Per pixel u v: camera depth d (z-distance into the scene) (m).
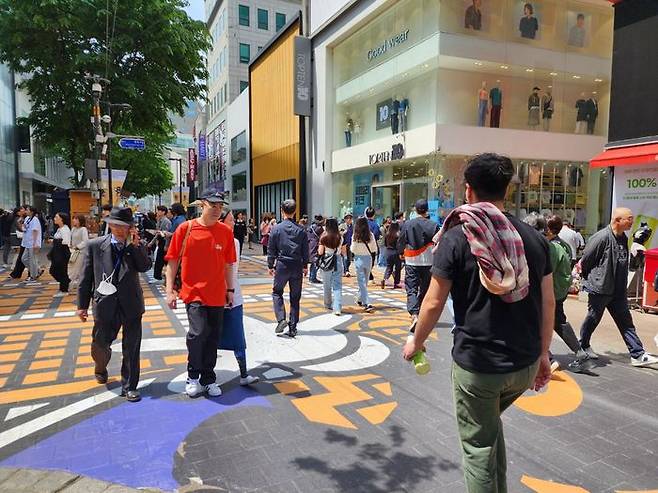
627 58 9.23
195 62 20.11
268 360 5.40
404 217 15.34
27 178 33.84
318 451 3.34
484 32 14.74
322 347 5.96
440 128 14.28
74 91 18.42
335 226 7.95
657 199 8.71
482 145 14.88
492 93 15.73
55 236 9.97
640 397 4.39
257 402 4.19
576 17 16.23
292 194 24.20
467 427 2.17
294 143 23.73
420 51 14.80
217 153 44.88
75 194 17.83
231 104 38.12
